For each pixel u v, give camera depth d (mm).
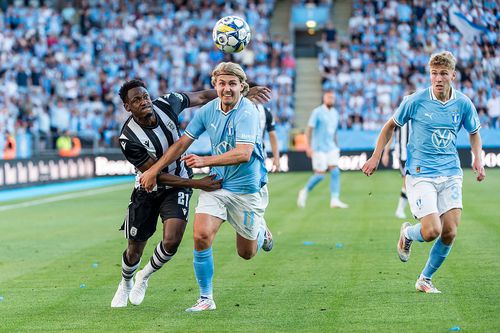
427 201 19203
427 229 19062
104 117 83688
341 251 27609
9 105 74812
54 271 25016
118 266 25688
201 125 18109
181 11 96375
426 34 88562
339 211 41594
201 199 18422
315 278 22609
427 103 19344
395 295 19891
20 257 28078
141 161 18578
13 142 66750
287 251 27844
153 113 18422
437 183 19312
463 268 23625
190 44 91875
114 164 80562
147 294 20938
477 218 36688
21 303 20156
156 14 96562
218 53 90875
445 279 21922
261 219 19250
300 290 20906
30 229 36656
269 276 23078
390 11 90625
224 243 30344
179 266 25250
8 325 17641
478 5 80250
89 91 85188
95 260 27062
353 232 32781
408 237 20609
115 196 56250
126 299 19562
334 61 90250
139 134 18453
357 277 22578
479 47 80938
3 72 77312
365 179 67938
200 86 90438
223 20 20859
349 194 52312
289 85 90062
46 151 73812
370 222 36281
